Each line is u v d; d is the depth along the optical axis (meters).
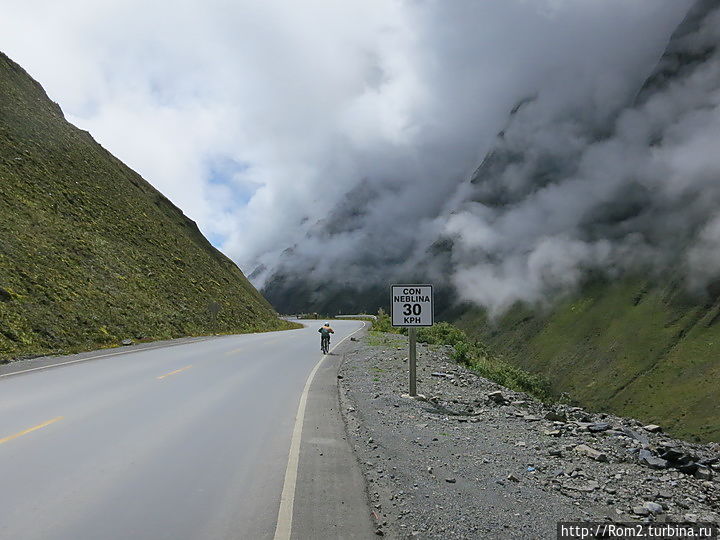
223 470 5.98
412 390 11.21
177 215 64.88
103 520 4.55
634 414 138.25
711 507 5.15
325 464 6.20
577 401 158.50
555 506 4.84
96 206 40.25
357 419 8.87
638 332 184.75
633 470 6.20
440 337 29.45
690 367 150.12
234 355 20.91
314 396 11.30
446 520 4.44
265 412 9.45
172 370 15.51
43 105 53.28
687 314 180.62
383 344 26.52
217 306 38.50
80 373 14.50
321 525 4.39
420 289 11.47
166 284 37.41
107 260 32.72
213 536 4.21
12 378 13.44
